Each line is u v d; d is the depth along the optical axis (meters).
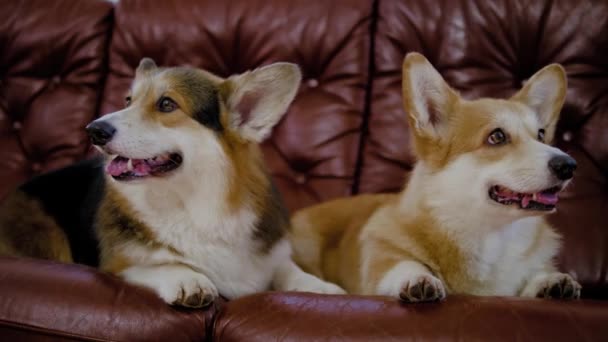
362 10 2.51
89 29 2.69
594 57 2.28
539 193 1.62
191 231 1.74
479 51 2.38
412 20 2.45
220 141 1.77
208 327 1.45
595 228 2.11
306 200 2.43
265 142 2.51
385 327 1.36
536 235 1.80
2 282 1.50
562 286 1.60
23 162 2.61
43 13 2.72
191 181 1.72
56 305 1.44
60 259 2.02
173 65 2.60
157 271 1.61
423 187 1.82
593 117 2.25
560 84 1.89
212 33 2.57
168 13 2.62
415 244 1.80
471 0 2.41
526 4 2.35
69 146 2.59
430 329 1.34
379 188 2.39
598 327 1.34
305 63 2.53
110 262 1.72
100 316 1.41
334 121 2.45
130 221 1.75
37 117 2.63
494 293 1.76
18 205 2.09
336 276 2.14
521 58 2.37
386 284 1.66
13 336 1.43
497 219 1.71
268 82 1.81
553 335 1.32
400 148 2.39
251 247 1.80
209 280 1.58
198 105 1.77
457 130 1.79
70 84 2.68
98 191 1.96
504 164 1.66
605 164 2.20
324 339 1.34
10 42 2.70
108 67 2.70
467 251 1.75
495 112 1.75
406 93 1.80
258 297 1.52
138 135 1.65
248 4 2.57
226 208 1.75
